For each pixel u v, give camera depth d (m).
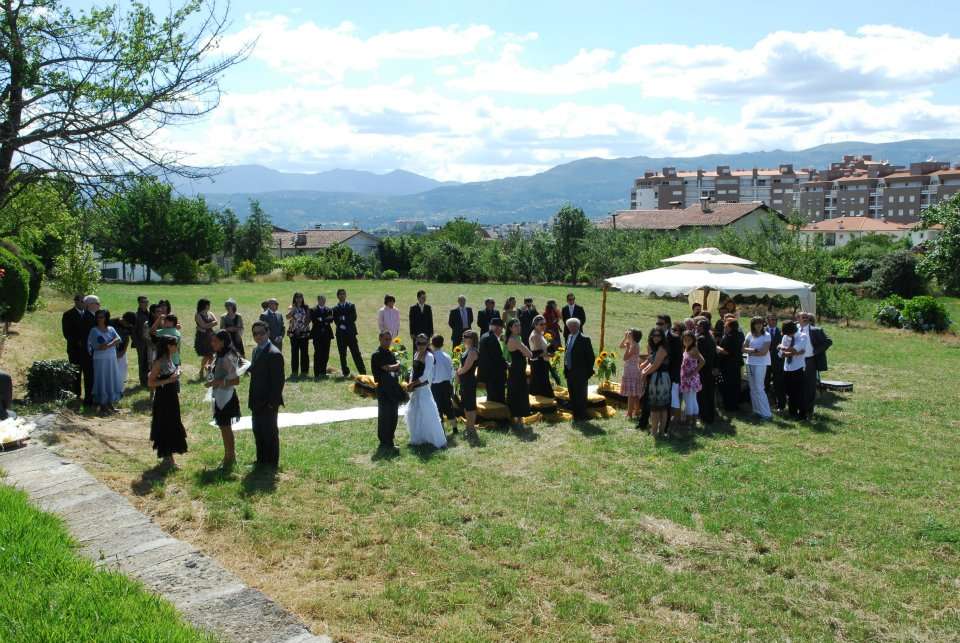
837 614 6.05
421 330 16.22
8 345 16.30
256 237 64.81
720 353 13.09
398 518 7.58
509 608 5.90
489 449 10.41
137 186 12.55
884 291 38.44
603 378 14.60
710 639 5.60
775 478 9.38
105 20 11.88
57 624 4.51
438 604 5.89
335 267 57.88
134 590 5.14
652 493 8.69
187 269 49.41
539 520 7.75
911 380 16.86
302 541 6.96
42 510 6.61
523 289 43.72
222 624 4.96
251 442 10.11
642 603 6.12
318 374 15.80
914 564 7.01
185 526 7.11
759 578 6.64
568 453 10.32
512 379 11.85
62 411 10.97
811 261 30.30
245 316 28.11
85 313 11.84
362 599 5.91
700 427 12.02
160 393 8.65
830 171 139.75
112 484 8.06
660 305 34.75
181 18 12.09
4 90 11.49
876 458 10.44
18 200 14.72
